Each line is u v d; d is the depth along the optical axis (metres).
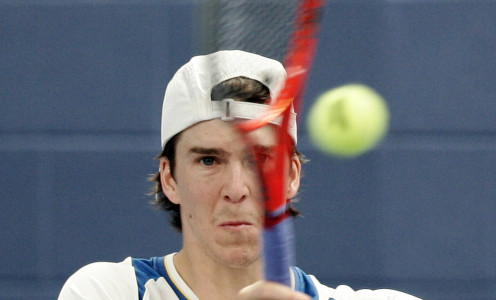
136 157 19.75
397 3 19.50
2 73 19.77
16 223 19.83
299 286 8.45
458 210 19.61
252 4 6.57
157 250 19.80
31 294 19.81
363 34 19.47
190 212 7.73
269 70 7.59
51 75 19.77
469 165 19.62
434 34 19.53
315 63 19.39
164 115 8.11
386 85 19.52
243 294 5.59
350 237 19.61
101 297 8.27
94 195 19.80
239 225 7.47
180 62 19.61
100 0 19.70
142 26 19.66
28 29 19.78
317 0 6.05
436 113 19.56
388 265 19.62
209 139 7.45
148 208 19.78
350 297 8.45
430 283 19.67
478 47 19.55
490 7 19.56
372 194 19.58
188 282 8.28
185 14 19.61
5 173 19.84
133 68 19.67
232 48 6.55
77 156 19.78
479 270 19.64
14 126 19.77
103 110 19.75
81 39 19.73
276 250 5.66
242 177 7.41
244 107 7.47
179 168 7.89
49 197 19.81
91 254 19.83
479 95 19.58
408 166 19.58
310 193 19.56
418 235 19.62
